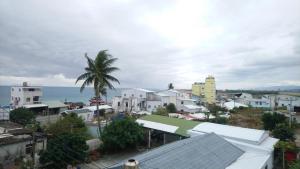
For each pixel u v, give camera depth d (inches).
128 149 1135.0
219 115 2034.9
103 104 2768.2
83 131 1268.5
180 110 2723.9
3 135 927.0
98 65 1236.5
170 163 553.9
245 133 984.3
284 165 848.9
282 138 1087.0
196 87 4598.9
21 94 2519.7
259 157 751.7
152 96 2795.3
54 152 823.1
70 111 2137.1
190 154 633.0
